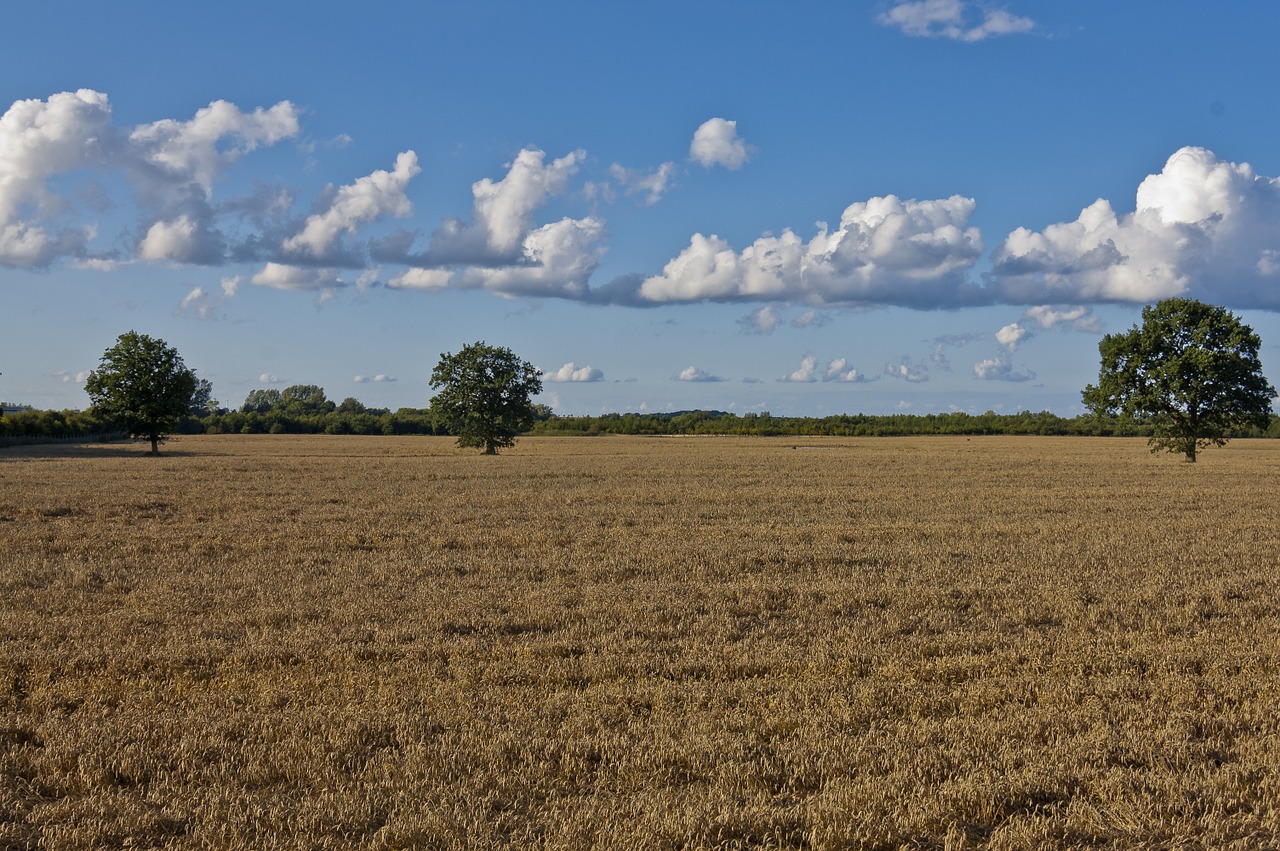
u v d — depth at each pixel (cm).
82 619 1304
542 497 3284
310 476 4416
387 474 4584
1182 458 6681
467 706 891
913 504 3081
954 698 930
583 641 1177
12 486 3694
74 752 780
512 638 1209
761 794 698
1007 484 3966
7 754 779
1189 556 1920
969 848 638
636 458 6538
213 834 631
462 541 2144
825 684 973
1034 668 1055
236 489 3616
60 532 2281
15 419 9731
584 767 748
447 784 710
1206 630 1252
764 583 1602
